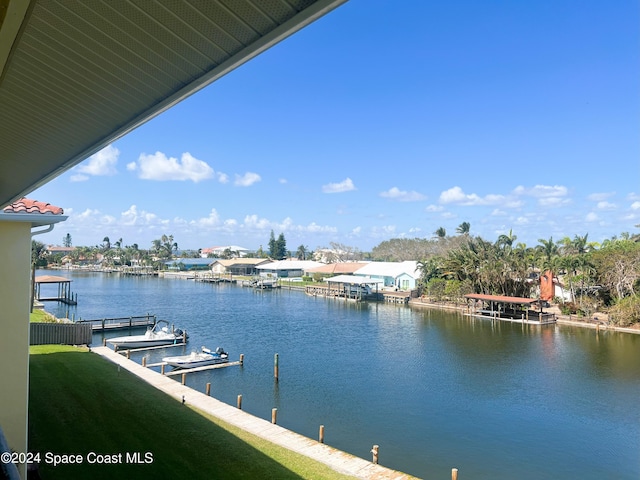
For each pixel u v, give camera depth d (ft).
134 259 387.75
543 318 121.70
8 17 6.86
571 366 73.20
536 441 43.80
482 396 57.67
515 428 47.03
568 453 41.22
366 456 39.68
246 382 62.69
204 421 37.91
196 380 63.10
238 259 338.13
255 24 7.34
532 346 89.35
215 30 7.71
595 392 59.52
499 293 146.00
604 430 46.62
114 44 8.75
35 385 42.32
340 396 56.90
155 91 10.57
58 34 8.65
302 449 34.24
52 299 158.40
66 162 16.53
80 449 28.27
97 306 147.64
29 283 22.61
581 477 36.76
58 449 27.89
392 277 201.77
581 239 152.35
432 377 66.28
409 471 37.04
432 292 164.55
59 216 22.88
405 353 82.64
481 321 124.36
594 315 122.62
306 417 49.21
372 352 83.46
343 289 200.85
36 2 7.36
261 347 87.30
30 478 23.54
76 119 12.78
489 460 39.50
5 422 21.54
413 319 127.85
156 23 7.79
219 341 92.73
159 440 31.45
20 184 19.39
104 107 11.82
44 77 10.62
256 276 292.81
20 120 13.33
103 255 406.82
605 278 120.67
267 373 67.67
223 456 30.01
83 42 8.82
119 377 50.78
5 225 21.95
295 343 91.66
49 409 35.32
